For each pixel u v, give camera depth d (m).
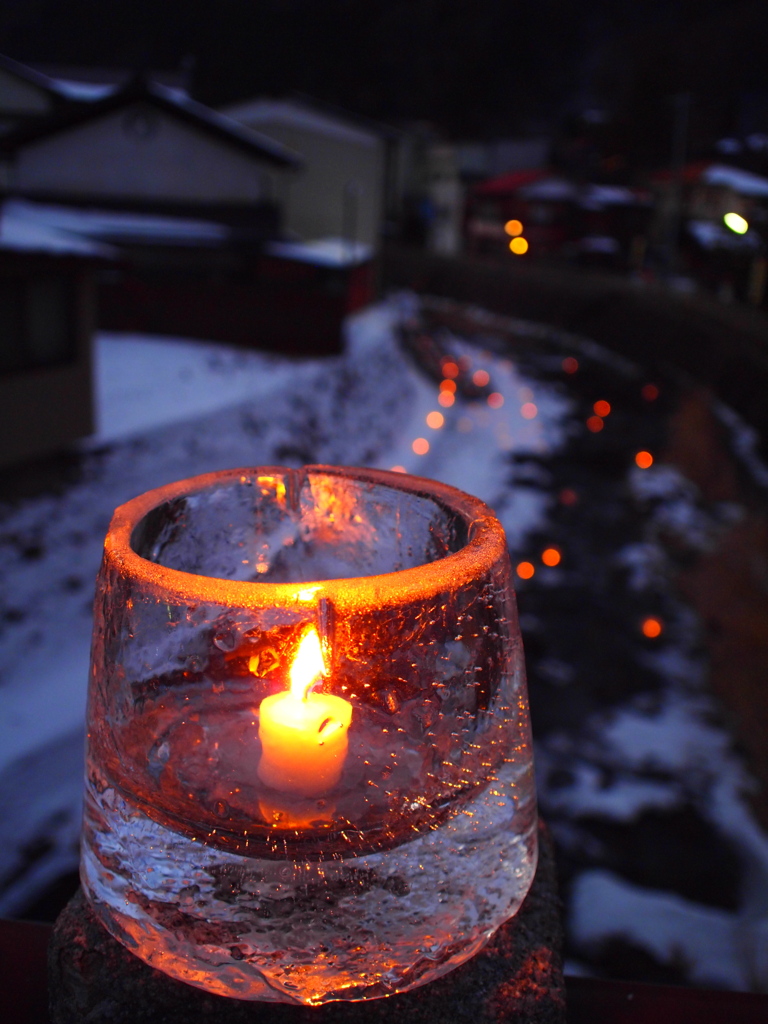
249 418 11.29
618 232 33.78
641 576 8.24
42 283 8.84
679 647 6.74
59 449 9.21
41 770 4.24
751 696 5.71
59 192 16.66
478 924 0.44
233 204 17.05
